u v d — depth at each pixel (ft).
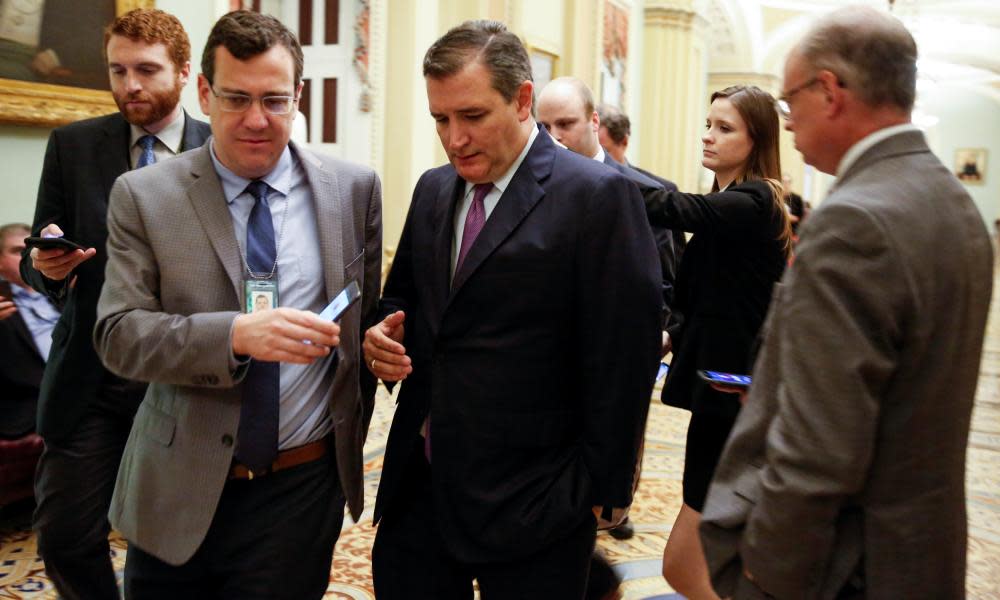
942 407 4.34
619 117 13.57
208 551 5.75
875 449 4.36
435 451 6.00
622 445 5.80
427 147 22.57
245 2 17.46
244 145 5.45
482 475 5.87
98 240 7.66
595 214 5.80
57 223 7.82
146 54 7.61
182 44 7.93
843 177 4.58
